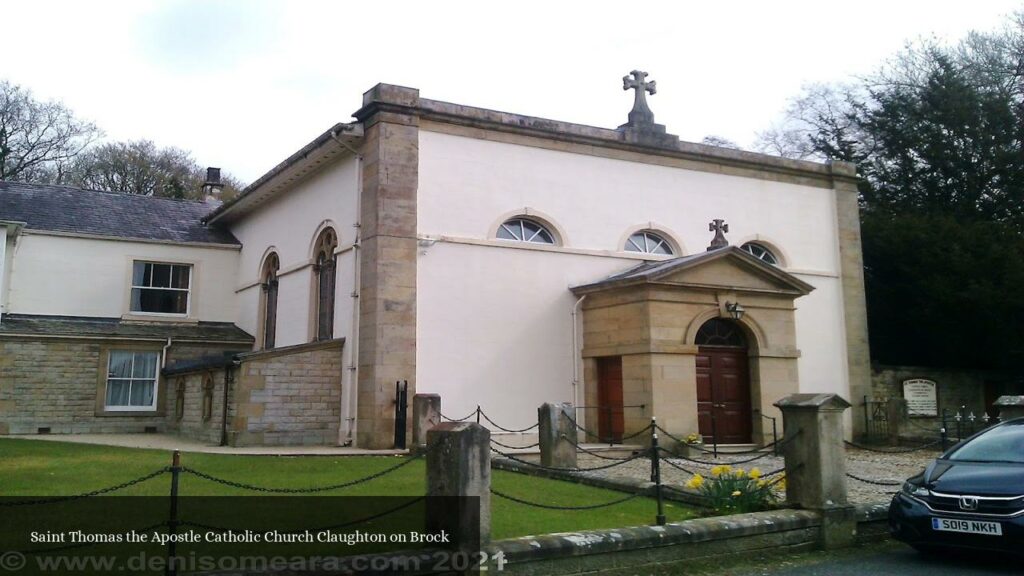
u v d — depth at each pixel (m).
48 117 42.12
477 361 17.47
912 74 32.81
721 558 8.45
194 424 18.98
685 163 20.80
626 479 11.59
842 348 22.08
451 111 17.77
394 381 16.34
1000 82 30.94
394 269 16.67
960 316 22.94
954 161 27.59
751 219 21.50
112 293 23.56
